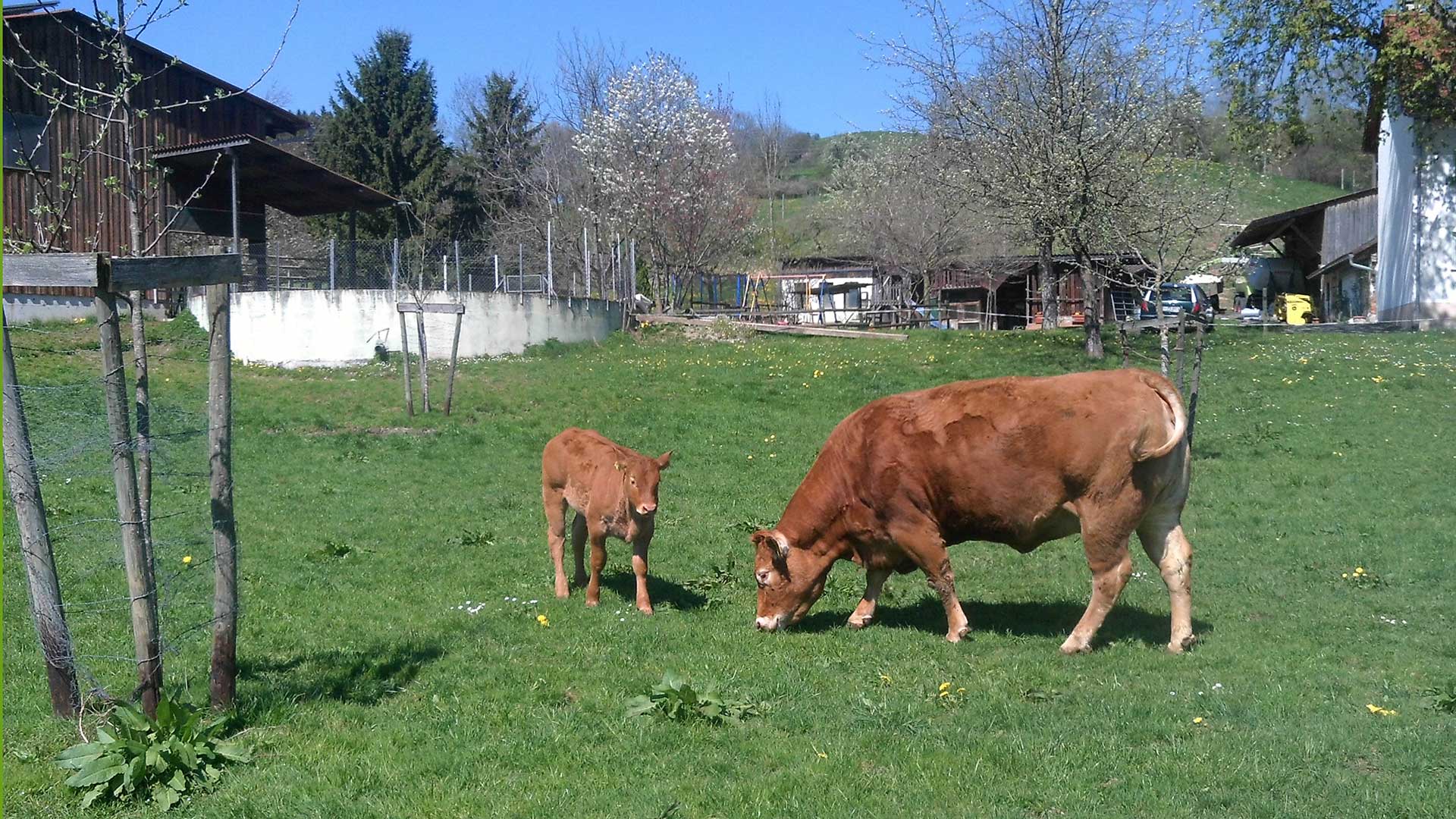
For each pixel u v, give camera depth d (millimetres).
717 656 9055
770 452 19688
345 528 14094
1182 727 7176
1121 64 27797
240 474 17219
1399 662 8820
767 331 35469
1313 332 34156
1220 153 34594
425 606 10688
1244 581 11812
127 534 7195
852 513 9922
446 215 59250
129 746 6570
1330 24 28781
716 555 13109
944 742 6984
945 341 32531
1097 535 9039
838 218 58781
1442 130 33938
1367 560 12555
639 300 40562
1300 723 7242
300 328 29016
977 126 29828
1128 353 28953
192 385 24812
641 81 48812
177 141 31297
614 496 10344
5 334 7023
